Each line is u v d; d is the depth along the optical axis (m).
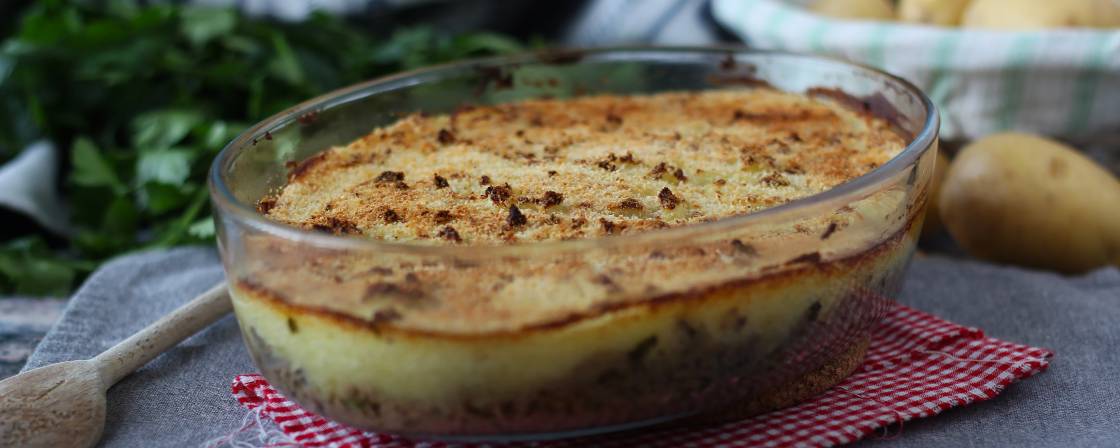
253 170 0.64
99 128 0.99
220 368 0.65
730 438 0.59
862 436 0.58
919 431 0.60
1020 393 0.62
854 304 0.58
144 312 0.71
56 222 0.92
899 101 0.68
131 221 0.89
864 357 0.64
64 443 0.60
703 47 0.77
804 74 0.74
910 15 0.92
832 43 0.88
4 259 0.83
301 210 0.63
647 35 1.03
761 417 0.60
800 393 0.61
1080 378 0.63
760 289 0.55
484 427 0.55
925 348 0.65
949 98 0.86
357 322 0.54
